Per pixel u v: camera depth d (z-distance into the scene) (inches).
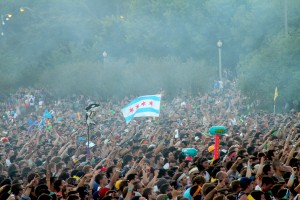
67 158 1574.8
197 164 1263.5
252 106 3513.8
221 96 4104.3
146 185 1181.1
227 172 1198.9
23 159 1601.9
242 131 2027.6
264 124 2319.1
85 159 1609.3
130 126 2434.8
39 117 3129.9
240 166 1219.2
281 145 1531.7
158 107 1977.1
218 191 1002.7
